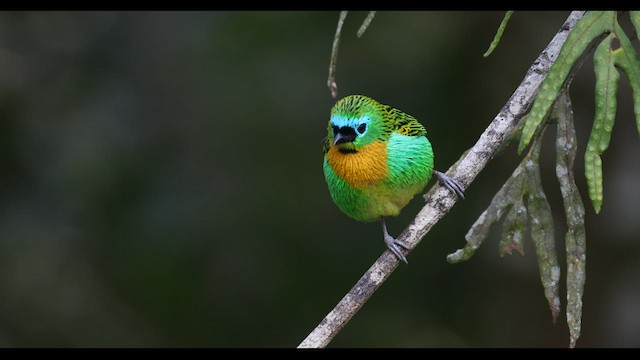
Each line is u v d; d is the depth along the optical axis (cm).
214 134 1241
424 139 697
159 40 1301
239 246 1226
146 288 1234
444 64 1176
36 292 1245
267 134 1214
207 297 1225
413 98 1174
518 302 1205
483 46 1179
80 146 1283
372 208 704
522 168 593
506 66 1179
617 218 1149
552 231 585
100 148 1283
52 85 1310
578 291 563
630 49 512
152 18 1308
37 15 1331
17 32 1325
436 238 1208
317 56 1193
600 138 507
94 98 1305
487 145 589
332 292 1201
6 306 1236
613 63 511
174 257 1234
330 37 1192
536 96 554
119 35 1320
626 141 1139
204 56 1247
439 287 1216
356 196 698
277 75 1204
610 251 1157
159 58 1292
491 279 1215
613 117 507
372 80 1178
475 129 1170
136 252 1244
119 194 1266
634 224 1144
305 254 1212
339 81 1181
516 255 1202
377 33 1177
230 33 1227
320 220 1213
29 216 1270
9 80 1297
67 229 1267
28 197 1277
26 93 1302
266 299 1216
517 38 1180
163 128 1275
